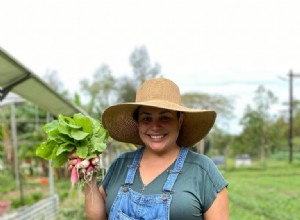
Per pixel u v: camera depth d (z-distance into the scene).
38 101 6.82
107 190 2.81
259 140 38.41
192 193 2.55
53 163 2.68
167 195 2.55
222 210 2.60
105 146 2.62
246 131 39.16
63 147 2.59
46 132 2.63
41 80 5.26
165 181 2.61
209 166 2.65
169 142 2.67
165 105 2.59
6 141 17.89
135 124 3.06
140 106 2.73
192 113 2.81
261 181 21.27
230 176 25.00
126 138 3.13
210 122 2.89
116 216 2.65
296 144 50.12
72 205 9.73
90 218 2.82
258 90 39.34
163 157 2.71
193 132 3.00
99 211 2.79
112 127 3.00
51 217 9.26
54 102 6.99
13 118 14.25
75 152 2.62
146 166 2.73
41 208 8.66
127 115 2.96
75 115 2.64
